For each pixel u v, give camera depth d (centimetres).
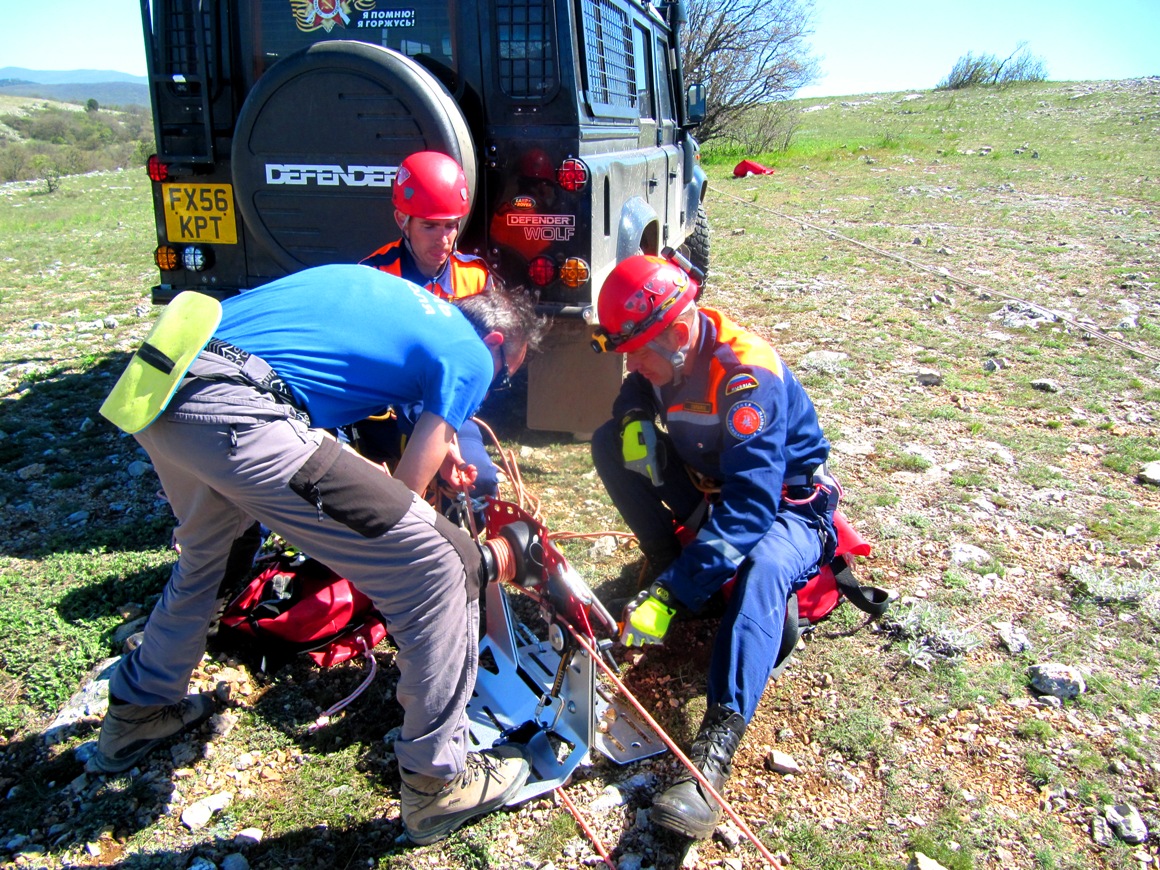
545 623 311
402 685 209
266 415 196
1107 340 591
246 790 243
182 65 415
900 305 694
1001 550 343
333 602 288
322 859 222
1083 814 228
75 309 817
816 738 256
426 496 305
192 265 432
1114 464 413
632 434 286
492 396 529
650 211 482
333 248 387
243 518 224
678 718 267
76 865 219
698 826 211
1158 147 1616
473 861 221
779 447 248
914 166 1582
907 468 414
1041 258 838
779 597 243
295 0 401
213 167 419
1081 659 284
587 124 405
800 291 743
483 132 396
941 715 262
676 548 306
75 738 260
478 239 408
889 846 221
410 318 217
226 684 278
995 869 214
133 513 400
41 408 536
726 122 2053
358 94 360
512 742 252
